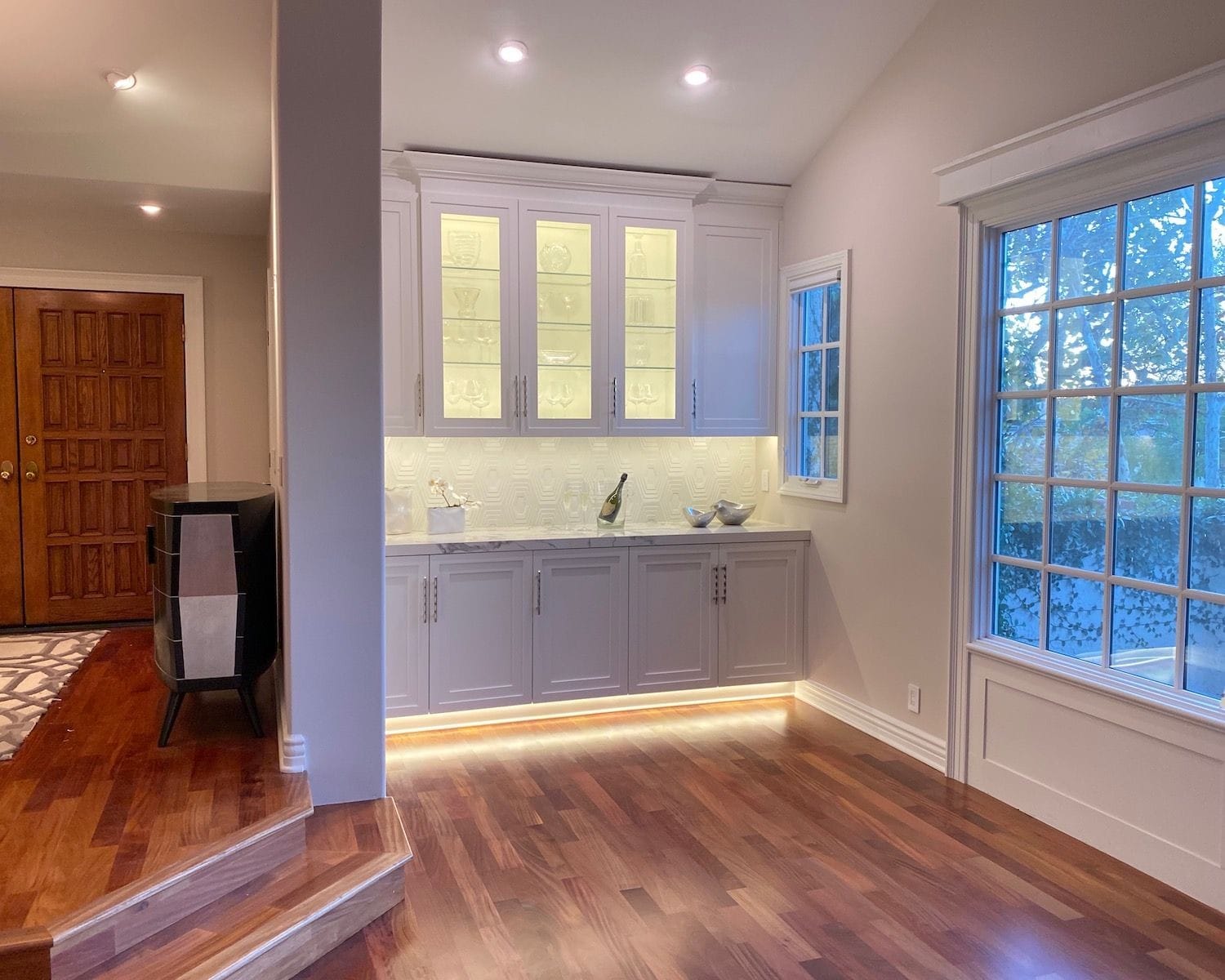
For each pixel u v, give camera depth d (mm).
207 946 2275
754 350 4996
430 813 3471
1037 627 3506
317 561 3072
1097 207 3215
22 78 3869
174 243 5730
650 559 4574
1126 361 3127
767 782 3789
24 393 5516
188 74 3934
